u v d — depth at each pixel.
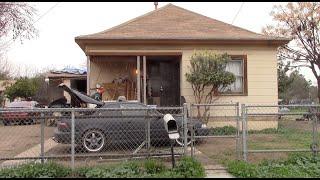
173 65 17.89
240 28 17.61
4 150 10.57
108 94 16.97
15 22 13.66
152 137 9.30
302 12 28.36
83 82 23.80
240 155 9.00
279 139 11.69
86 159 8.33
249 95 16.25
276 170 7.56
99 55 16.00
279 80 31.81
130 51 15.98
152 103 17.48
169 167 7.62
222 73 15.05
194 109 15.52
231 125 14.41
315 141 8.58
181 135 8.95
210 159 8.88
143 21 17.55
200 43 16.14
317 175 7.25
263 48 16.44
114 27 16.97
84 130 9.55
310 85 47.78
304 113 8.67
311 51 28.84
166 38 15.79
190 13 18.50
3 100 31.23
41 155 7.73
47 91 25.66
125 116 8.50
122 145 9.60
